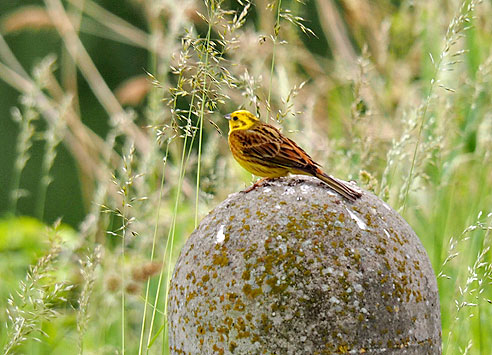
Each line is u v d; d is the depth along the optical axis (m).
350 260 5.96
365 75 10.84
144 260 10.61
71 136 12.88
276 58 12.11
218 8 7.80
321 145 11.52
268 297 5.88
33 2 20.81
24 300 8.23
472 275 8.28
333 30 13.65
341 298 5.86
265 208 6.25
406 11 13.16
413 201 11.30
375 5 13.63
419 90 12.91
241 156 7.55
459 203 11.45
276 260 5.95
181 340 6.31
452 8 12.12
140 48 20.66
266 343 5.86
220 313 6.01
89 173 12.92
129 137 12.13
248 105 8.53
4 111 21.02
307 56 13.49
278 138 7.41
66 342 10.54
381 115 12.27
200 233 6.45
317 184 6.55
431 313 6.26
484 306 9.89
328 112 12.52
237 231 6.18
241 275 5.99
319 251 5.97
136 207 10.90
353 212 6.23
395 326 5.95
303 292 5.86
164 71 10.70
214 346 6.04
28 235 12.47
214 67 7.82
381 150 11.96
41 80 11.51
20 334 8.17
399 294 6.01
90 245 10.59
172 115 7.87
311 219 6.12
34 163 20.36
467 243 10.36
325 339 5.82
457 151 11.27
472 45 11.87
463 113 11.45
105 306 10.56
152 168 10.81
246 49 10.95
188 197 11.82
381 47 12.38
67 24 13.57
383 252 6.07
